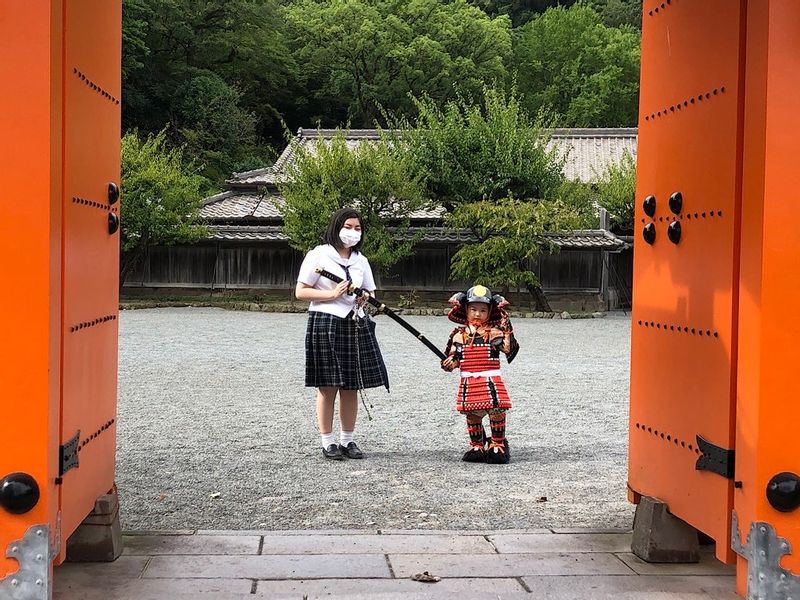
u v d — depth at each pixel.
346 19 40.62
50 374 2.22
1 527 2.22
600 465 5.13
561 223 19.64
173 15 36.22
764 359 2.37
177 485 4.53
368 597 2.68
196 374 9.38
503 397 5.11
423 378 9.23
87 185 2.76
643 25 3.54
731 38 2.63
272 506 4.09
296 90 44.69
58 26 2.31
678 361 3.03
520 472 4.91
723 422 2.65
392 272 22.53
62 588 2.74
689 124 2.97
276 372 9.62
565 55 42.69
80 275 2.67
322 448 5.46
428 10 40.75
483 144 20.84
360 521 3.83
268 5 39.69
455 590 2.75
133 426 6.35
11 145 2.17
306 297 5.05
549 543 3.34
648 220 3.40
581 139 31.08
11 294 2.18
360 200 20.17
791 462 2.38
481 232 20.81
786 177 2.36
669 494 3.10
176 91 36.88
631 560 3.12
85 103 2.72
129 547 3.24
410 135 21.73
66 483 2.51
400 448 5.64
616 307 23.36
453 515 3.94
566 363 10.88
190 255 23.05
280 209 20.97
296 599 2.65
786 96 2.35
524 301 22.33
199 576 2.88
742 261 2.51
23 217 2.18
